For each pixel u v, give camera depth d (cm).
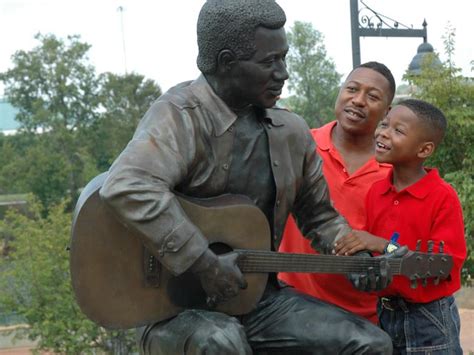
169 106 265
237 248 269
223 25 261
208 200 271
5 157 3872
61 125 3959
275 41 263
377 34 862
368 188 354
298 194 305
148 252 261
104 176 266
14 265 1525
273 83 266
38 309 1452
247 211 269
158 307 265
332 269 287
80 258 255
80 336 1449
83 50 4038
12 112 5712
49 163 3781
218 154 272
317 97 3578
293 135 293
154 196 247
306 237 315
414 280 304
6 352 1752
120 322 261
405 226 323
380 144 327
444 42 873
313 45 3603
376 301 354
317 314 287
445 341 322
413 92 887
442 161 858
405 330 324
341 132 369
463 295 1476
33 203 1784
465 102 858
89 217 254
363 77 359
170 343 263
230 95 272
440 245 314
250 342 293
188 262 247
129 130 4034
